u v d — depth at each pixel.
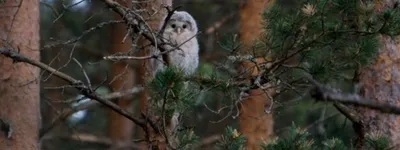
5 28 12.17
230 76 9.75
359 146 12.12
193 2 20.47
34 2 12.56
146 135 10.05
